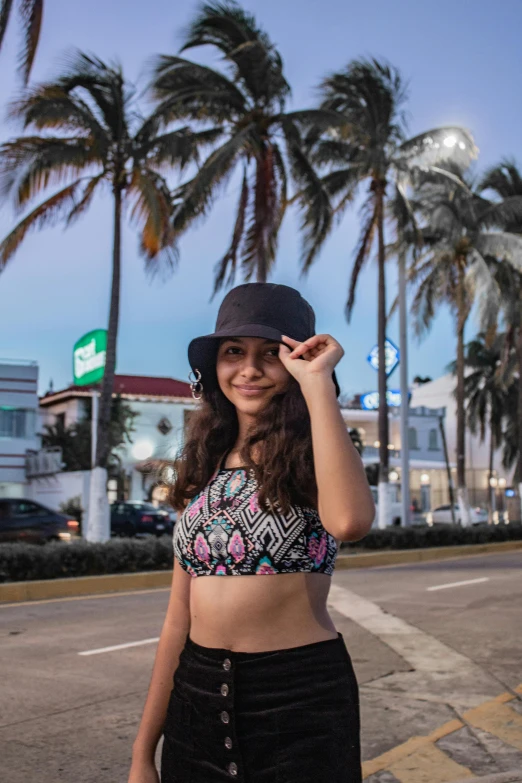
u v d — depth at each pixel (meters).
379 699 6.05
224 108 19.61
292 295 1.90
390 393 51.97
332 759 1.65
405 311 25.17
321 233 20.75
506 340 33.66
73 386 36.94
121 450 36.34
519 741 4.99
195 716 1.75
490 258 29.39
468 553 22.80
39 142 16.31
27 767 4.66
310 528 1.76
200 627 1.79
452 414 61.47
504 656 7.54
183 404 37.81
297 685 1.69
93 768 4.64
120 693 6.28
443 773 4.43
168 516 27.80
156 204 16.11
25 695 6.22
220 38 19.19
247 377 1.90
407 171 22.94
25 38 12.81
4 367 34.91
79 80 16.73
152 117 17.89
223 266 20.88
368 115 22.84
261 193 19.45
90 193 17.88
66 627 9.47
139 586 14.20
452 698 6.04
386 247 26.70
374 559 19.08
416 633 8.73
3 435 34.66
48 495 32.78
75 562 14.24
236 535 1.75
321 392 1.71
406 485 24.91
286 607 1.73
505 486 56.69
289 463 1.77
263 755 1.66
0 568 13.38
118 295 17.28
